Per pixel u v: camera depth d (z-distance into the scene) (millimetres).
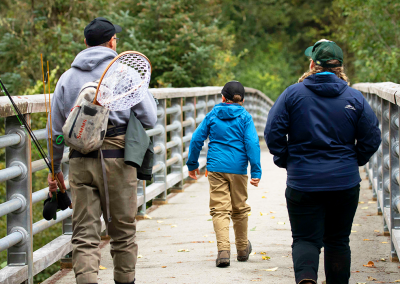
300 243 5875
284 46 73312
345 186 5664
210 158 8273
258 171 8117
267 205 12766
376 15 26875
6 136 6289
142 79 5656
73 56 28328
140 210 11836
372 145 5750
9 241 6336
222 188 8219
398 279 7270
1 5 33062
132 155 5574
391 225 8203
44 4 30891
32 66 30141
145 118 5875
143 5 27875
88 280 5383
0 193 19938
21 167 6578
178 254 8953
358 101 5703
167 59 27609
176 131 15312
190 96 16031
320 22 71562
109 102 5402
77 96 5668
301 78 6027
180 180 15031
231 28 67500
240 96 8258
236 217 8359
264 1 73312
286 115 5785
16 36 31531
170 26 28406
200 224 11156
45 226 7496
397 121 8211
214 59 29141
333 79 5719
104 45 5918
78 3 30625
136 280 7520
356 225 10578
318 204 5824
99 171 5609
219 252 8086
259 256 8703
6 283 6227
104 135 5508
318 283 7207
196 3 30234
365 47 28031
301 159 5758
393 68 24656
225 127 8227
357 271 7691
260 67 65062
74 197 5648
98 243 5637
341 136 5707
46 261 7328
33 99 6664
